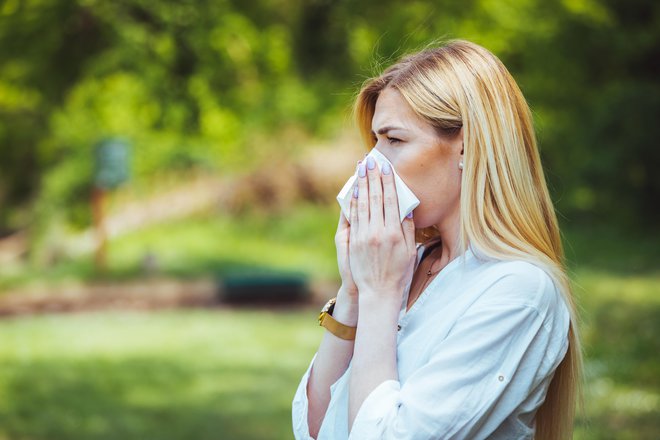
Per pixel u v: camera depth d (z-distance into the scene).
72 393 9.29
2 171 22.86
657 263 16.91
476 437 1.93
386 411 1.92
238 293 16.06
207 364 10.85
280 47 20.00
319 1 21.44
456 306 2.00
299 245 19.84
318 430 2.22
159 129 19.92
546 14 20.00
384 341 2.00
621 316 12.02
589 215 21.62
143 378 10.05
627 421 7.12
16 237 21.75
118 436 7.67
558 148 22.52
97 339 12.57
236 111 19.31
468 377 1.90
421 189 2.07
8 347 11.95
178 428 7.94
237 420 8.23
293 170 21.36
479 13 16.17
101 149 17.44
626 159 20.34
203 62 17.45
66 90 18.03
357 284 2.06
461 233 2.02
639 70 24.38
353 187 2.11
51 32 15.45
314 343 12.29
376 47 2.75
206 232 20.09
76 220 19.53
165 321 14.20
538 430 2.22
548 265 2.00
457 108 2.04
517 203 2.03
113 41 16.77
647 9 23.56
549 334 1.98
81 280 17.14
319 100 22.02
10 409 8.55
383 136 2.12
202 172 21.22
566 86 22.75
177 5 16.66
